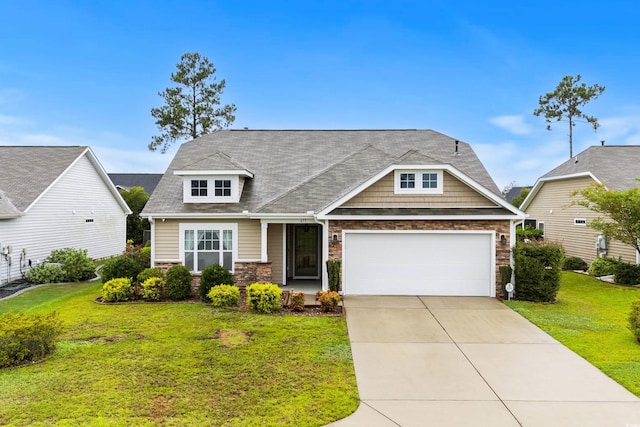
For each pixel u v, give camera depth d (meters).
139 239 32.12
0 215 17.64
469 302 13.48
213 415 6.08
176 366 7.91
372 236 14.46
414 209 14.65
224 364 8.05
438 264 14.40
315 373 7.66
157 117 36.22
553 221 25.17
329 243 14.42
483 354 8.82
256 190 16.72
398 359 8.49
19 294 15.75
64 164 22.48
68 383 7.13
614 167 21.28
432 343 9.51
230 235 15.73
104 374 7.52
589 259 21.67
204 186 16.12
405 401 6.65
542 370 7.96
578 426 5.94
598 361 8.38
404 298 14.03
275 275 16.33
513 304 13.23
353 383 7.28
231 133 21.36
